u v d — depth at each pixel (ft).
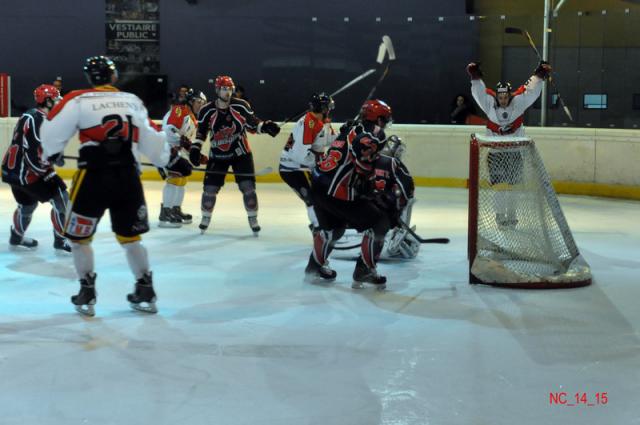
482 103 32.22
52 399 14.11
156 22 55.42
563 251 23.30
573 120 48.85
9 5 55.83
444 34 52.54
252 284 22.52
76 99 17.85
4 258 25.73
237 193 42.80
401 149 25.18
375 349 16.87
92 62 18.17
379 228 21.27
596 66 47.93
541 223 23.09
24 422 13.15
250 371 15.51
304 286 22.33
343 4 54.65
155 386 14.73
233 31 55.11
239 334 17.80
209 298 20.95
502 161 22.99
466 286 22.36
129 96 18.47
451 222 33.65
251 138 46.98
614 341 17.51
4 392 14.40
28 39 56.08
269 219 34.35
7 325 18.34
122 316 19.16
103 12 55.52
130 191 18.42
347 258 25.89
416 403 13.99
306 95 55.01
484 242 23.07
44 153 18.33
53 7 55.72
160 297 21.04
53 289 21.74
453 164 44.32
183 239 29.55
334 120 54.80
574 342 17.43
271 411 13.62
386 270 24.43
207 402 13.99
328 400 14.11
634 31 46.70
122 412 13.56
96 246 27.81
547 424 13.16
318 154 26.86
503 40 51.34
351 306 20.22
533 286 22.09
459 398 14.24
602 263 25.68
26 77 56.39
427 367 15.80
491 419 13.34
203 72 55.62
